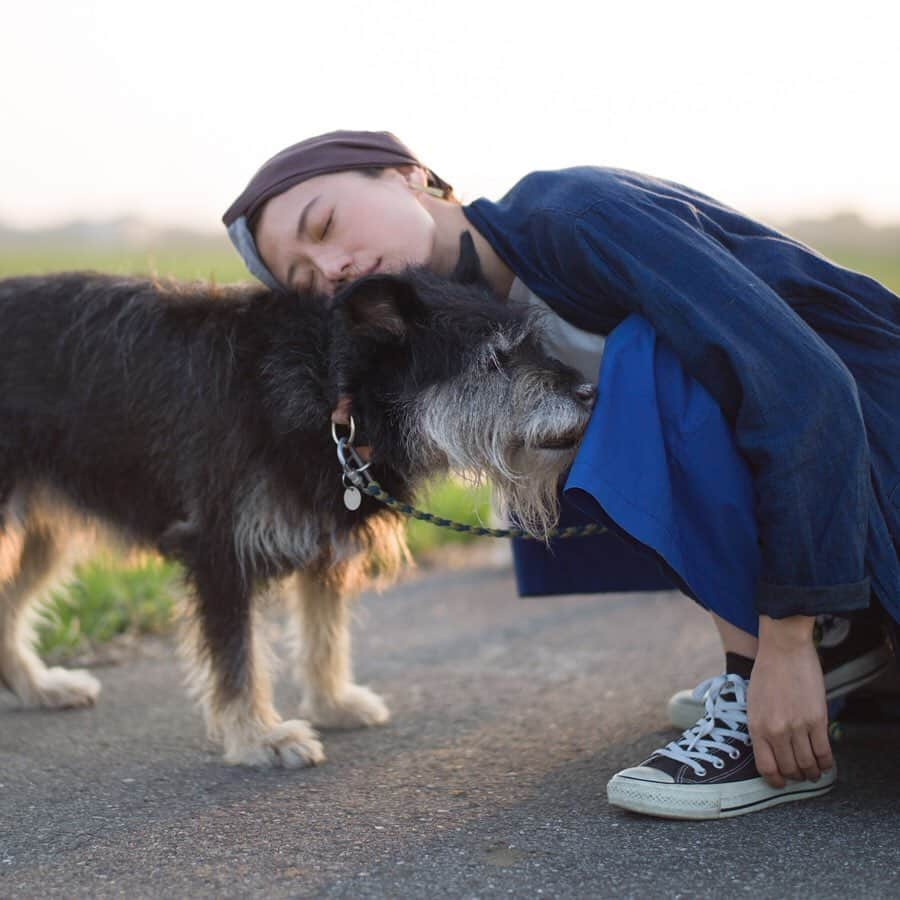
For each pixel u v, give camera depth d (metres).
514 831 1.34
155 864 1.28
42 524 1.88
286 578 1.71
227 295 1.73
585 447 1.35
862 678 1.57
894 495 1.35
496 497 1.66
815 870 1.21
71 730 1.78
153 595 2.47
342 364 1.59
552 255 1.51
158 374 1.70
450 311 1.58
